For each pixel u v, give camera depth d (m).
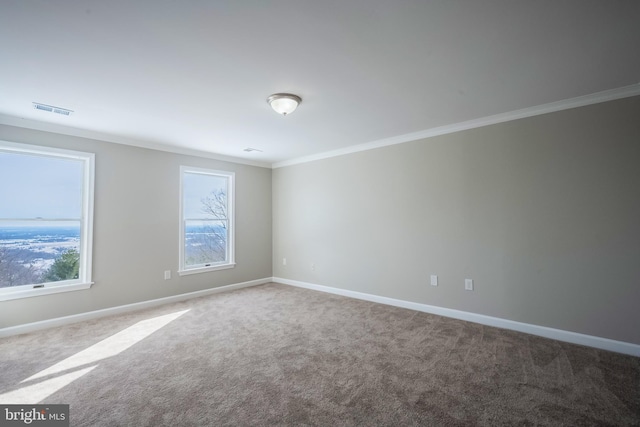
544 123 3.02
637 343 2.57
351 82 2.48
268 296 4.69
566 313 2.89
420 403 1.94
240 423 1.76
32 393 2.07
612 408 1.88
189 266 4.73
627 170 2.63
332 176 4.90
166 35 1.81
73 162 3.66
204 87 2.53
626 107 2.63
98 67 2.19
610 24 1.75
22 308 3.21
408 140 4.01
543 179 3.03
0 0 1.47
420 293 3.90
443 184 3.71
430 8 1.60
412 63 2.19
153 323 3.47
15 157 3.30
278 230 5.80
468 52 2.05
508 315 3.22
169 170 4.46
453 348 2.74
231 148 4.64
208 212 5.03
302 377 2.26
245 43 1.91
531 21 1.72
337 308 4.02
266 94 2.69
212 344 2.87
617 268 2.66
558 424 1.74
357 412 1.86
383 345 2.82
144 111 3.06
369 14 1.64
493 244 3.33
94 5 1.53
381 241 4.29
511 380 2.20
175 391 2.09
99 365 2.46
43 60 2.08
